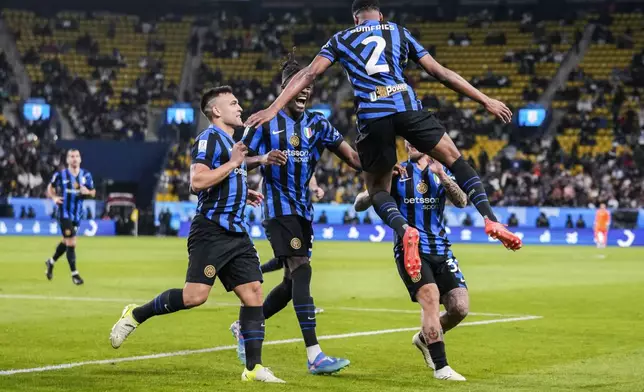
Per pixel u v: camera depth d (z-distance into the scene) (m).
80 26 132.75
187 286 18.47
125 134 115.50
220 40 134.12
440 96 120.62
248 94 123.75
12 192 109.56
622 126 110.50
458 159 17.86
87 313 30.84
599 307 34.66
